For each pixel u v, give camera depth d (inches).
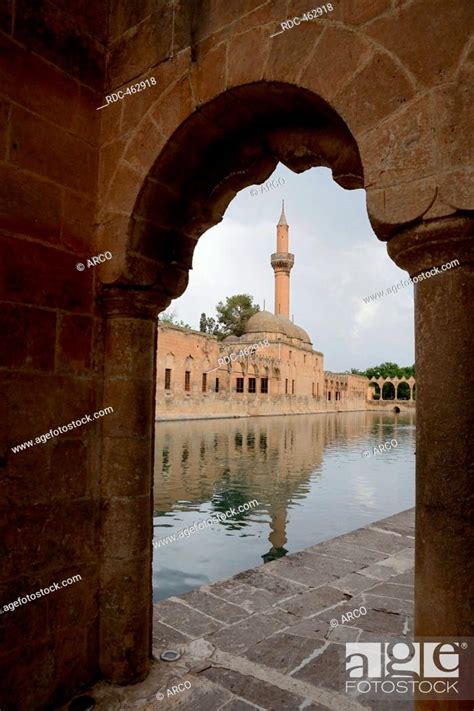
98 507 131.2
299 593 185.6
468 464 80.4
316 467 690.8
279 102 118.3
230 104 119.9
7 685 108.3
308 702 121.5
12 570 110.3
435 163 84.2
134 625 128.7
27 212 116.2
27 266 115.7
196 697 122.6
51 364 120.3
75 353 126.6
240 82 112.2
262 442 984.3
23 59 116.9
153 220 133.8
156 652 143.1
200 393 1727.4
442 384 83.1
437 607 81.6
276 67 106.8
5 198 111.7
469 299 82.9
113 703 119.7
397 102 89.7
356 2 97.1
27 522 113.7
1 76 112.0
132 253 129.2
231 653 143.3
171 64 125.9
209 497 489.7
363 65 94.7
